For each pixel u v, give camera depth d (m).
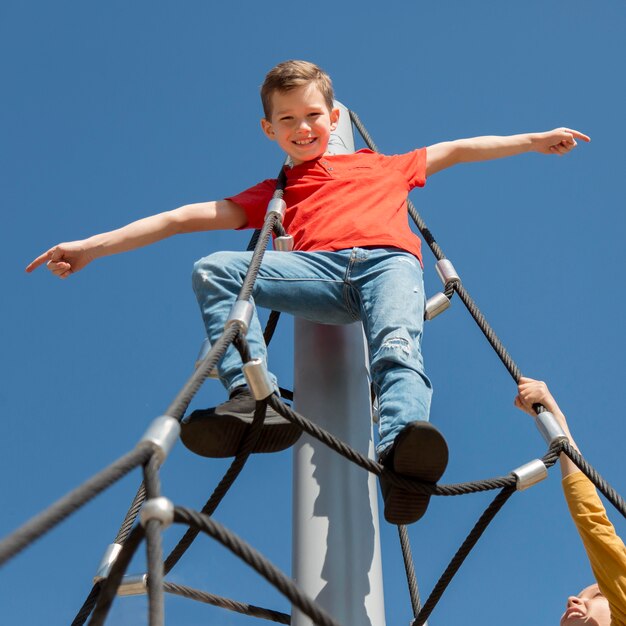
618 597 4.44
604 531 4.55
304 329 5.18
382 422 4.08
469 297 5.47
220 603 4.84
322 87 5.47
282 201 5.05
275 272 4.73
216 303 4.59
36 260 4.91
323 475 4.71
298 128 5.35
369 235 4.91
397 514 3.99
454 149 5.67
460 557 4.37
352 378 5.01
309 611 2.57
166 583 4.68
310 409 4.91
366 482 4.76
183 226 5.19
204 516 2.62
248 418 4.06
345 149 6.84
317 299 4.77
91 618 2.62
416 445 3.79
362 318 4.68
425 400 4.14
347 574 4.46
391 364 4.30
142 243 5.09
